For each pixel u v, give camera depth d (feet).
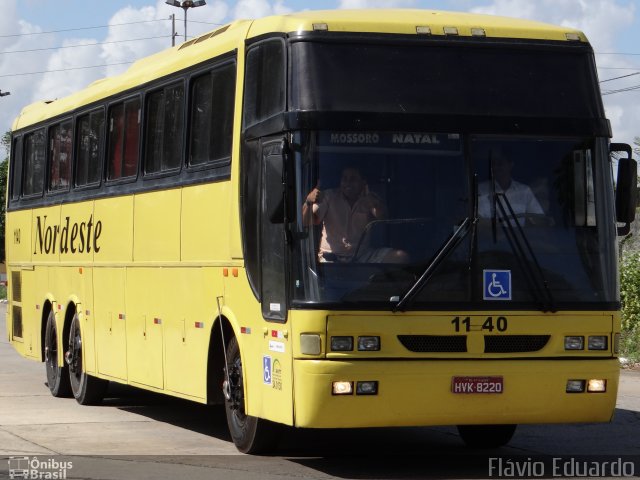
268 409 34.76
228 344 38.58
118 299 48.01
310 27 33.96
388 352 32.40
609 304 33.99
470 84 34.32
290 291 32.94
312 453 38.65
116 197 48.44
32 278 60.29
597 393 33.76
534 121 34.35
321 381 32.01
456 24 34.91
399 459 37.50
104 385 52.29
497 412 33.06
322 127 33.09
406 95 33.83
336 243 32.73
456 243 33.06
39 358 58.65
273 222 33.04
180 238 41.73
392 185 33.24
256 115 35.86
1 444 40.29
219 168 38.55
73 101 55.16
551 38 35.42
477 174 33.71
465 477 33.91
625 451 39.73
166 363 43.01
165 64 44.14
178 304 41.86
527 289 33.45
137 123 46.65
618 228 35.47
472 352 32.91
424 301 32.65
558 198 34.17
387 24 34.37
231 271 37.32
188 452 38.68
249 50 36.81
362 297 32.45
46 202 58.23
